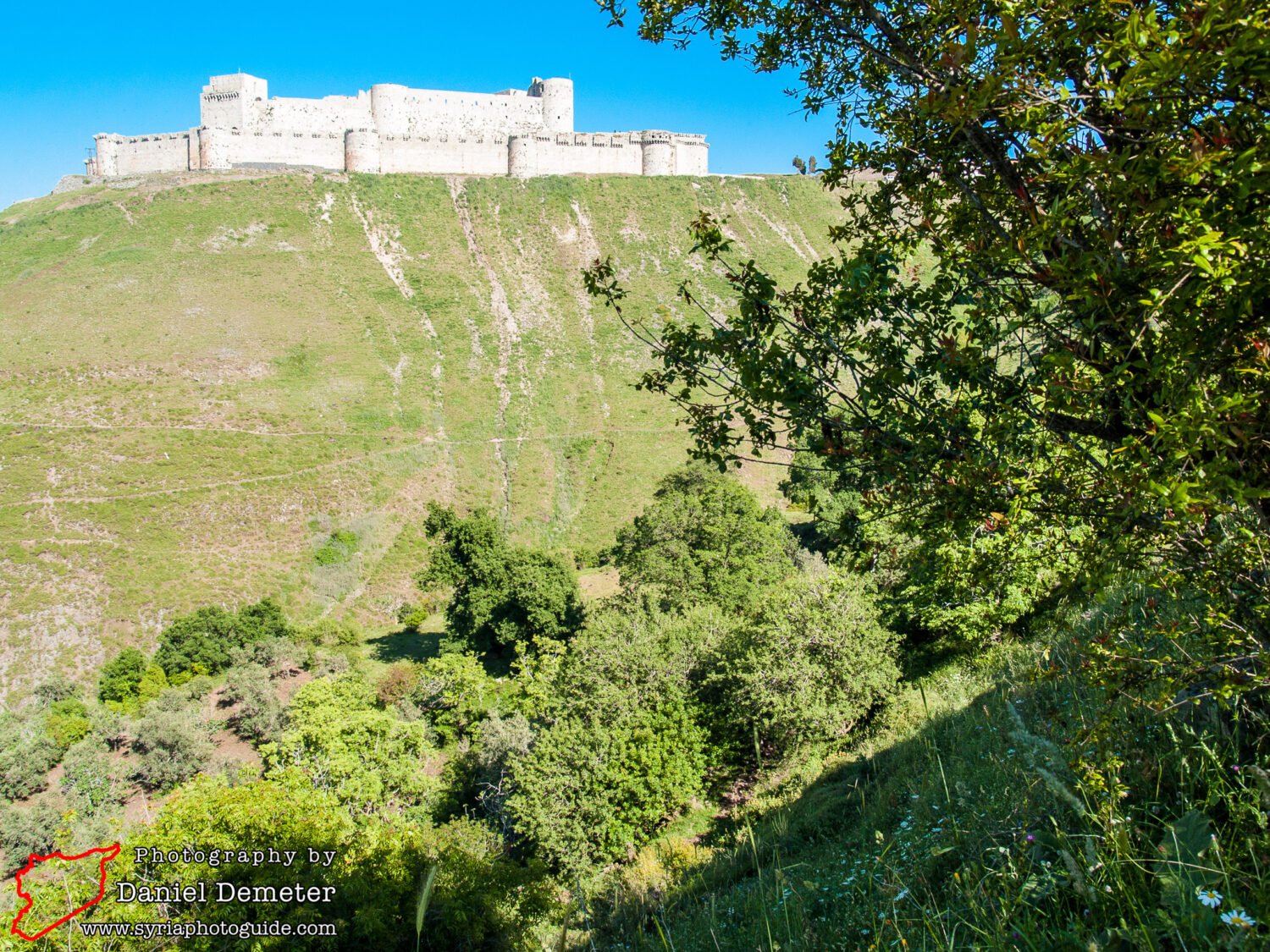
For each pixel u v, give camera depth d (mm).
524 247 102250
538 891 11266
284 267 91000
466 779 23578
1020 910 3564
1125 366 2920
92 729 30469
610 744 17438
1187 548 3336
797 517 50094
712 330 4504
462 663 31109
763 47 4848
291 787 14734
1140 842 3521
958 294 3969
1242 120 2645
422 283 93125
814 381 4027
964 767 6770
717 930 6395
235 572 49406
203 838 9648
